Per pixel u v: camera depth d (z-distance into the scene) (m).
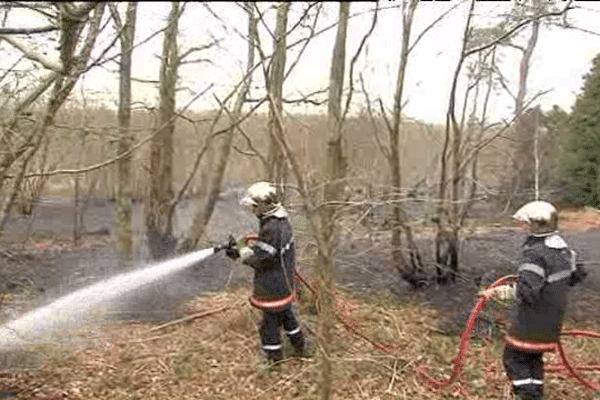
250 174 10.43
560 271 4.64
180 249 9.35
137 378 5.40
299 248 6.52
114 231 12.19
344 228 5.00
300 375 5.30
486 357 6.01
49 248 10.82
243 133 7.14
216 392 5.16
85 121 8.33
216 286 8.33
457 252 8.19
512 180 10.44
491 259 8.94
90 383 5.28
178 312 7.26
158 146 9.41
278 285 5.57
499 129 8.66
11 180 6.33
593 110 14.55
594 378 5.64
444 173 7.61
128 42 7.18
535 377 4.84
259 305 5.61
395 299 7.63
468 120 8.00
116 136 7.42
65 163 11.08
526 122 11.20
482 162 11.10
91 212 15.87
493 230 9.37
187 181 9.59
